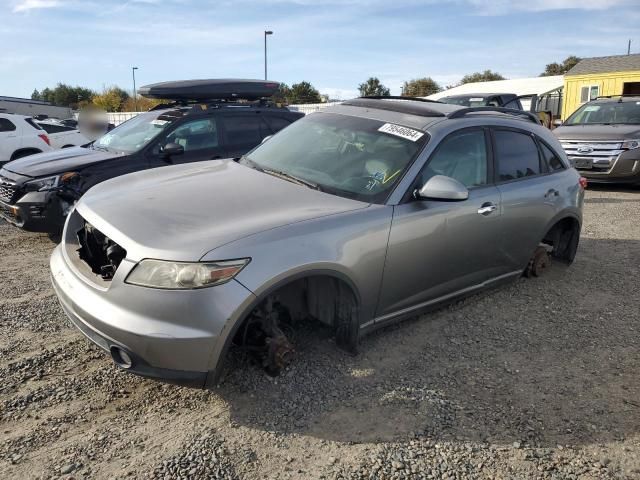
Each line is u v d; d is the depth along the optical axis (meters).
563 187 4.93
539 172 4.78
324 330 3.81
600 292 5.04
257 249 2.82
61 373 3.36
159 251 2.72
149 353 2.66
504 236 4.32
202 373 2.73
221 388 3.21
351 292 3.28
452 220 3.79
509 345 3.94
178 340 2.63
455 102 14.43
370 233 3.29
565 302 4.78
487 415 3.08
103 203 3.37
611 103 11.93
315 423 2.95
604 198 9.90
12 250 6.00
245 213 3.13
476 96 14.32
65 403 3.05
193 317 2.65
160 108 7.72
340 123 4.29
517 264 4.66
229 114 7.21
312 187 3.64
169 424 2.90
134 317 2.68
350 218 3.25
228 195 3.40
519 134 4.64
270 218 3.08
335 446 2.78
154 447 2.71
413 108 4.26
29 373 3.34
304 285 3.44
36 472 2.51
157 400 3.11
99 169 6.08
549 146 4.98
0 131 11.53
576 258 6.05
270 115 7.64
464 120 4.12
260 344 3.14
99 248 3.31
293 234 2.97
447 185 3.48
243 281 2.74
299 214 3.16
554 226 5.24
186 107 7.15
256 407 3.06
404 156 3.72
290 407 3.07
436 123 3.97
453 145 3.95
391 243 3.41
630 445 2.87
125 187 3.69
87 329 2.87
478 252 4.11
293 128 4.60
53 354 3.58
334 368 3.48
